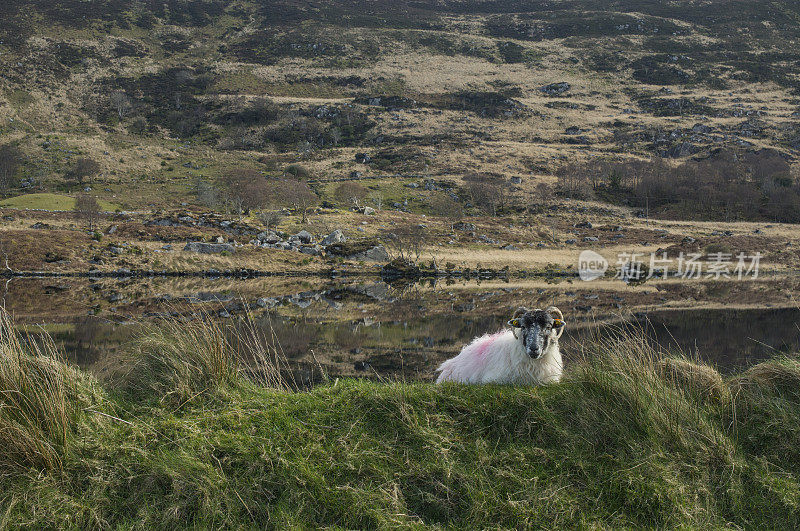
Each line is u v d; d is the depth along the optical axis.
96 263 55.91
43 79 170.88
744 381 5.98
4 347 5.15
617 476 4.57
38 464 4.51
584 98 187.88
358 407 5.38
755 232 81.81
